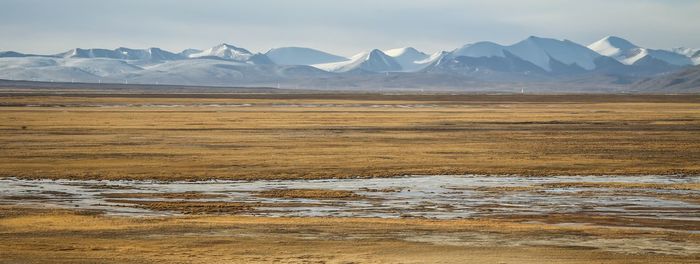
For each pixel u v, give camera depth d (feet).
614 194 166.30
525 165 217.56
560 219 136.56
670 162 226.58
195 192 169.17
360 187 176.96
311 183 183.73
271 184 181.98
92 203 153.28
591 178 193.36
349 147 267.80
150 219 131.64
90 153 243.81
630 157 238.48
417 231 119.96
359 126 375.25
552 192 169.48
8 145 268.00
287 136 312.71
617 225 130.31
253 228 122.11
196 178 191.11
